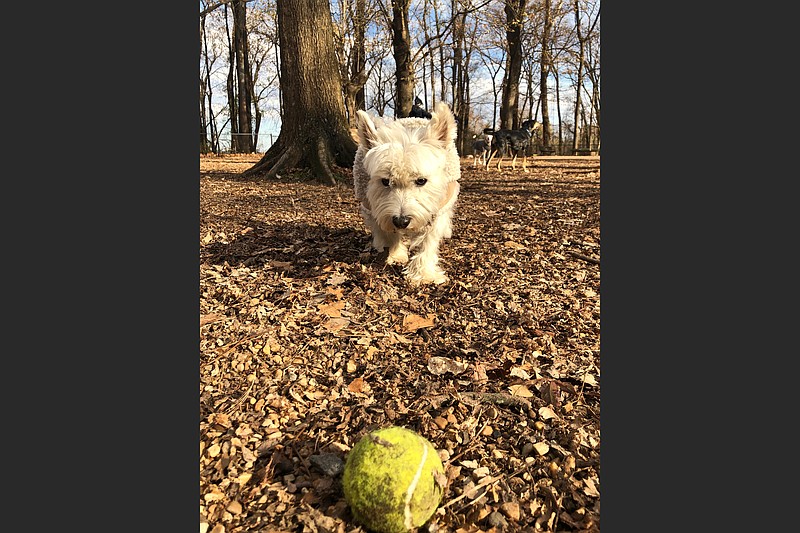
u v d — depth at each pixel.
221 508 0.43
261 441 0.51
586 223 1.33
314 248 1.09
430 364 0.63
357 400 0.57
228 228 1.27
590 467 0.48
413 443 0.41
